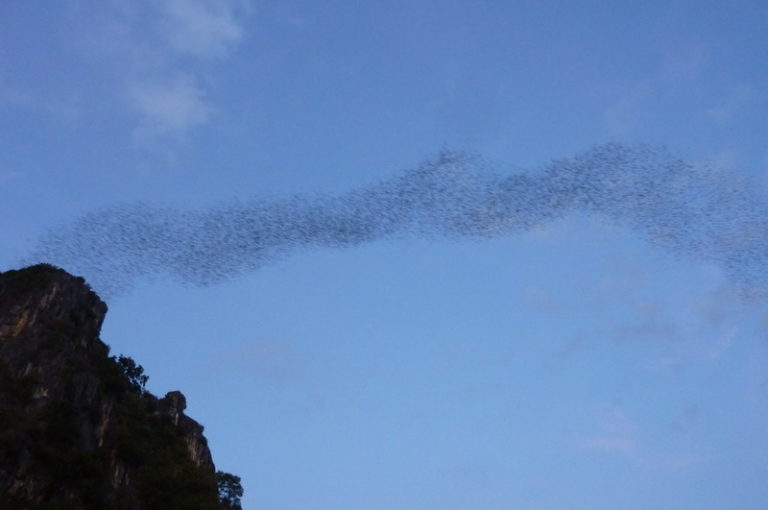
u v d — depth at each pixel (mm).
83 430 82938
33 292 92688
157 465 91625
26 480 73562
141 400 101688
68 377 86438
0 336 86625
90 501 77375
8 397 79562
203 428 112875
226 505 104000
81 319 96750
